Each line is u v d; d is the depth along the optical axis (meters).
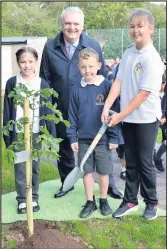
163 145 4.79
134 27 3.03
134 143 3.34
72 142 3.44
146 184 3.41
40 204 3.76
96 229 3.29
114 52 20.28
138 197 3.94
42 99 3.29
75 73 3.68
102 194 3.54
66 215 3.52
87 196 3.55
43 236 2.92
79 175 3.29
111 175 3.89
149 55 3.05
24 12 23.14
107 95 3.37
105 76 3.94
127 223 3.38
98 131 3.39
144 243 3.10
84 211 3.48
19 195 3.57
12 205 3.75
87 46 3.67
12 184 4.33
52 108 2.77
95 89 3.35
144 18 3.00
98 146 3.40
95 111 3.36
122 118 3.13
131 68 3.15
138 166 3.43
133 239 3.15
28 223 2.94
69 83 3.69
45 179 4.52
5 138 3.43
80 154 3.45
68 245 2.91
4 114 3.39
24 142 2.74
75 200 3.86
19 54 3.29
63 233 3.21
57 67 3.69
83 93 3.36
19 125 2.72
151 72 3.03
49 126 3.41
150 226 3.31
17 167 3.51
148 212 3.46
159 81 3.08
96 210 3.60
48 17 23.88
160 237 3.17
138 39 3.05
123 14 25.53
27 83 3.30
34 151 2.76
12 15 22.86
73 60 3.67
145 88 3.04
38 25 22.64
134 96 3.17
